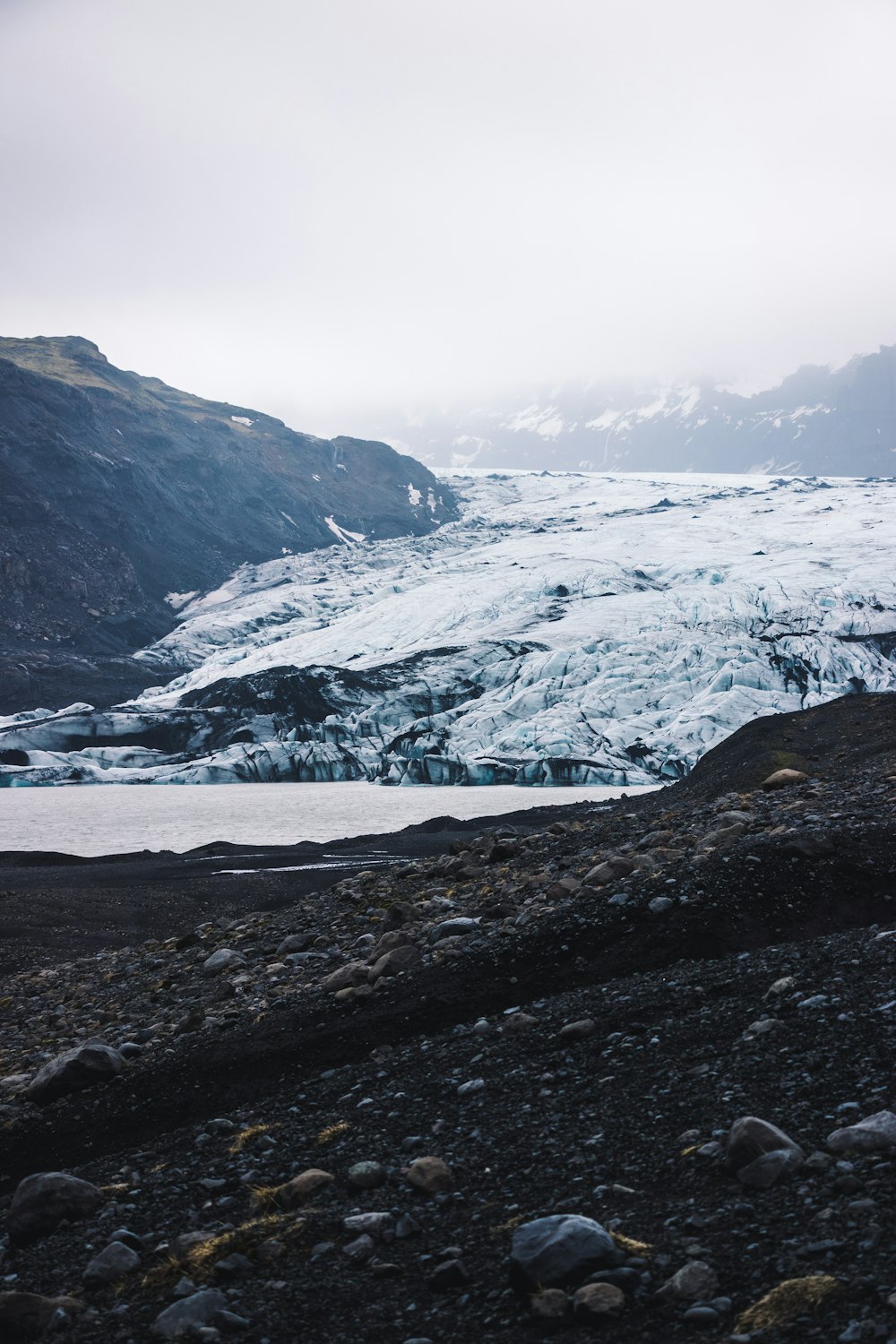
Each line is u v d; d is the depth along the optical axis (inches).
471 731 5905.5
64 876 1697.8
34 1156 410.9
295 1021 489.7
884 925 447.8
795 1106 268.1
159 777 6210.6
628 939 490.3
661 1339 179.9
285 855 1924.2
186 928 1230.3
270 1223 264.8
